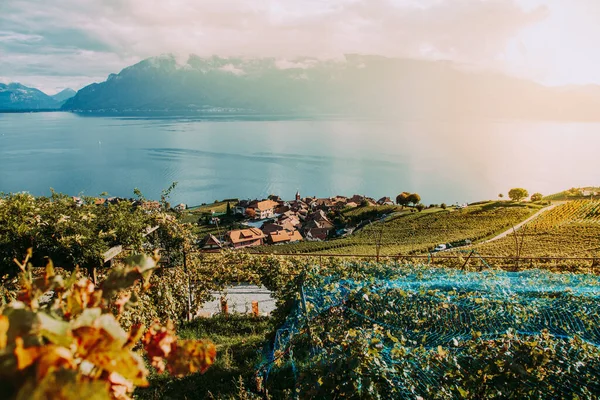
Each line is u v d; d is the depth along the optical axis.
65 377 1.01
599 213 80.81
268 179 188.38
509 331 6.00
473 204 105.19
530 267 20.41
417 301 8.35
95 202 9.12
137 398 7.14
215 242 77.75
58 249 7.56
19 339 1.12
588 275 11.20
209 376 7.90
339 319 8.20
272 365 7.57
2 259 7.28
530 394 5.20
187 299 12.34
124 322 8.50
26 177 161.62
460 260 19.30
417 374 5.44
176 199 144.38
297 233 89.25
